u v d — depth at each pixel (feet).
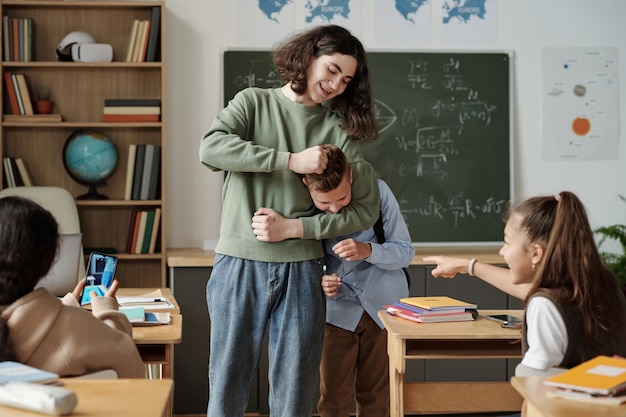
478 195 16.67
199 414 14.75
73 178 15.60
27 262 6.40
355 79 8.73
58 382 5.69
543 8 16.74
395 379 9.34
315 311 8.48
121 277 16.06
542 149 16.84
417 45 16.52
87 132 15.62
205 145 8.38
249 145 8.24
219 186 16.22
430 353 9.29
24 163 15.49
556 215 6.99
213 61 16.14
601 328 6.61
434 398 9.43
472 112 16.62
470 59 16.58
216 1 16.12
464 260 9.46
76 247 10.78
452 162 16.61
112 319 7.64
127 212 16.11
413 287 15.01
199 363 14.71
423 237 16.62
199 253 15.29
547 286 6.81
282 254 8.35
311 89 8.48
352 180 8.66
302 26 16.25
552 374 6.41
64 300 8.32
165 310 10.10
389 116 16.51
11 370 5.67
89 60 15.33
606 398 5.13
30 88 15.79
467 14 16.57
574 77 16.81
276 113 8.63
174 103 16.10
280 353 8.44
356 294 10.16
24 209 6.41
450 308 9.46
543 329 6.53
